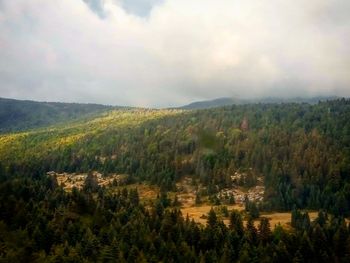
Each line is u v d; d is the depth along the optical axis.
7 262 90.88
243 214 178.75
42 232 108.31
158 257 103.94
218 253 110.12
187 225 124.81
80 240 109.62
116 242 102.94
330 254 115.81
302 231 127.31
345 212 181.12
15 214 116.69
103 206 137.00
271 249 110.38
